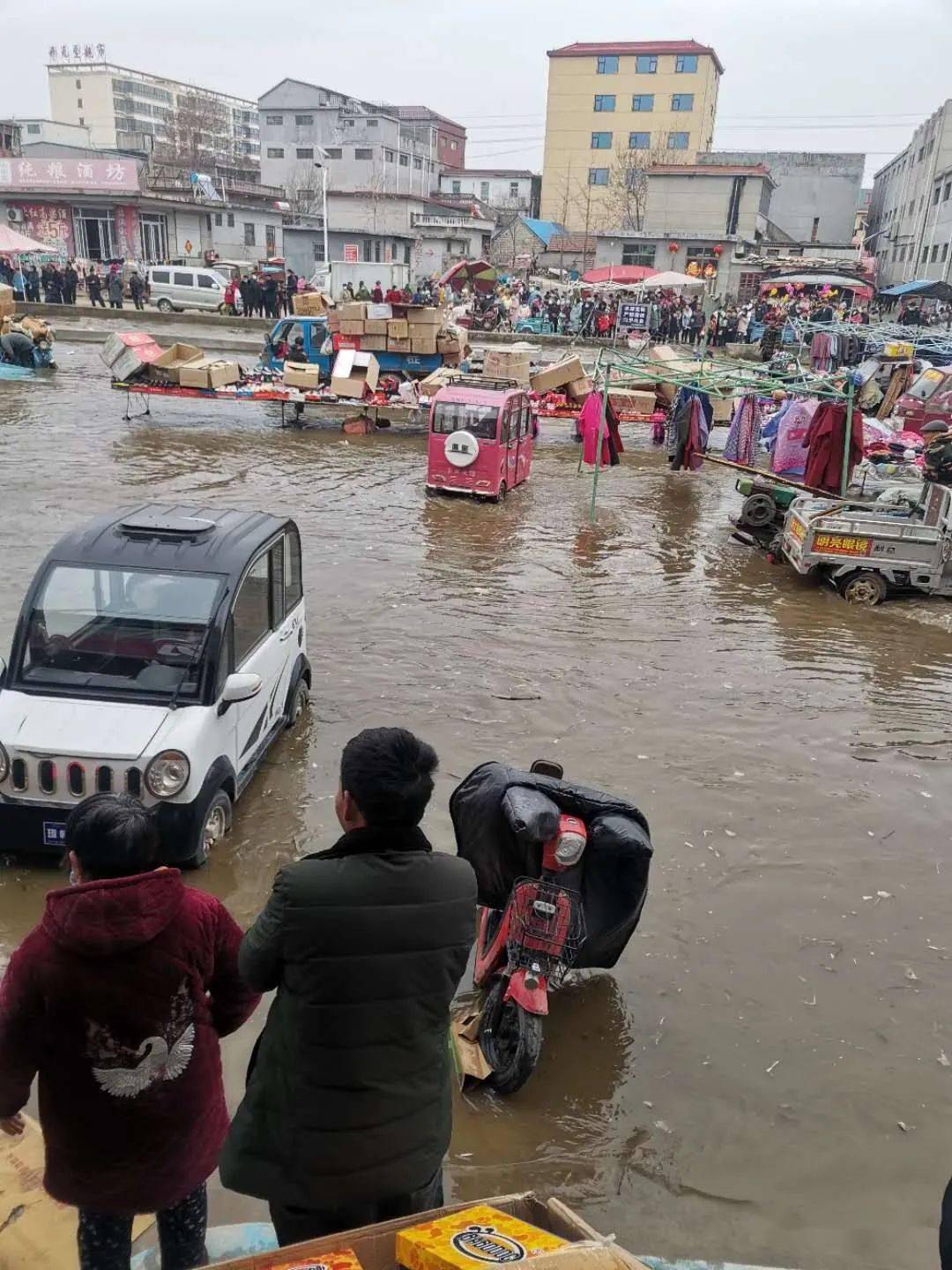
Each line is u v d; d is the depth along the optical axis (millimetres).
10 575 10719
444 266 60250
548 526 14727
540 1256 2016
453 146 95750
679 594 11859
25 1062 2357
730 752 7762
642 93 78000
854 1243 3662
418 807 2408
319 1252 2205
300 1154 2393
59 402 22453
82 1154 2451
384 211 64562
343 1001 2326
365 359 20984
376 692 8578
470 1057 4391
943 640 10656
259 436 20438
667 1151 4082
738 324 38719
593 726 8125
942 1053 4707
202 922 2432
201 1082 2537
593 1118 4246
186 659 5867
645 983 5129
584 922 4516
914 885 6078
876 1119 4293
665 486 18109
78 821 2342
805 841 6520
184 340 32219
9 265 39344
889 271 69688
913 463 16984
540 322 39594
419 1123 2451
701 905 5793
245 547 6461
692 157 78250
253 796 6789
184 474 16406
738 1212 3791
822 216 70688
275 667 7078
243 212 56031
